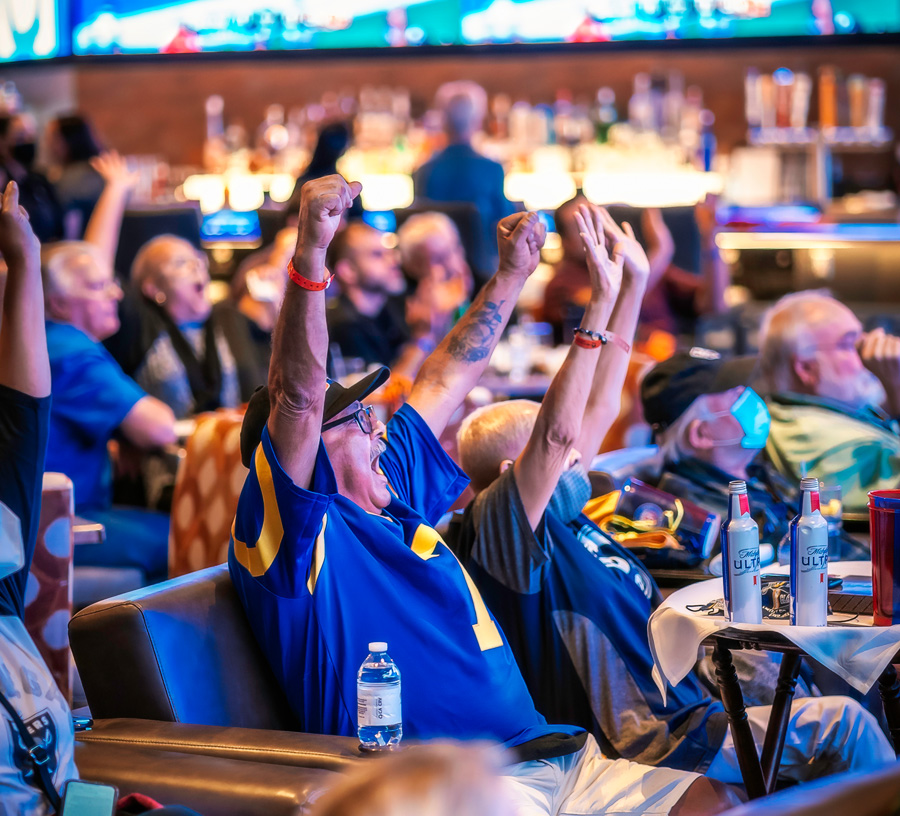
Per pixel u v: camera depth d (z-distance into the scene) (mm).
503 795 1090
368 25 9422
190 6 9391
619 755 3377
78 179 8688
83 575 5414
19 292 2648
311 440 2803
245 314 7371
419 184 9906
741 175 11297
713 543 4195
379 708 2777
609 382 3992
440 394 3617
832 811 1335
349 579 2959
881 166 11453
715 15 8914
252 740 2695
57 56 9516
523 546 3424
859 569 3588
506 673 3078
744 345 9219
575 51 9133
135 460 6363
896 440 4883
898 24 8758
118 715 2895
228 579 3176
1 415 2637
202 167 12453
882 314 9320
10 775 2262
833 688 4117
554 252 10484
